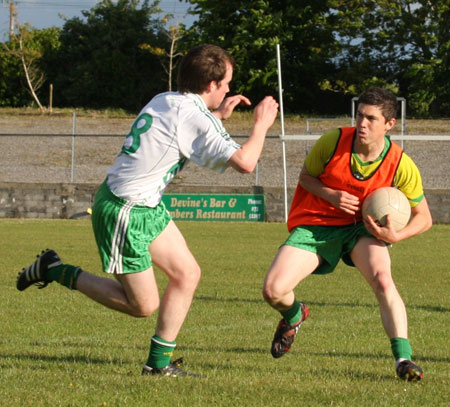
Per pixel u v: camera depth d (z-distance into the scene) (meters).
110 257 7.12
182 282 7.47
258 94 68.38
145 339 10.59
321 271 8.33
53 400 6.35
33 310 13.23
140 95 78.88
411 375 7.25
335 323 12.09
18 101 78.56
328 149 8.05
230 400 6.42
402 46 66.88
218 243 26.59
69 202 37.50
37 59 78.56
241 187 36.38
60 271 7.88
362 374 7.90
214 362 8.62
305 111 69.94
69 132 55.78
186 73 7.16
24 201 37.66
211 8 67.81
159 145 6.93
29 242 26.11
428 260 22.52
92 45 80.00
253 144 6.90
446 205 34.97
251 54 66.12
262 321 12.37
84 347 9.74
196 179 42.50
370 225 7.81
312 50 67.31
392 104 7.76
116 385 6.98
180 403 6.30
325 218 8.15
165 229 7.42
